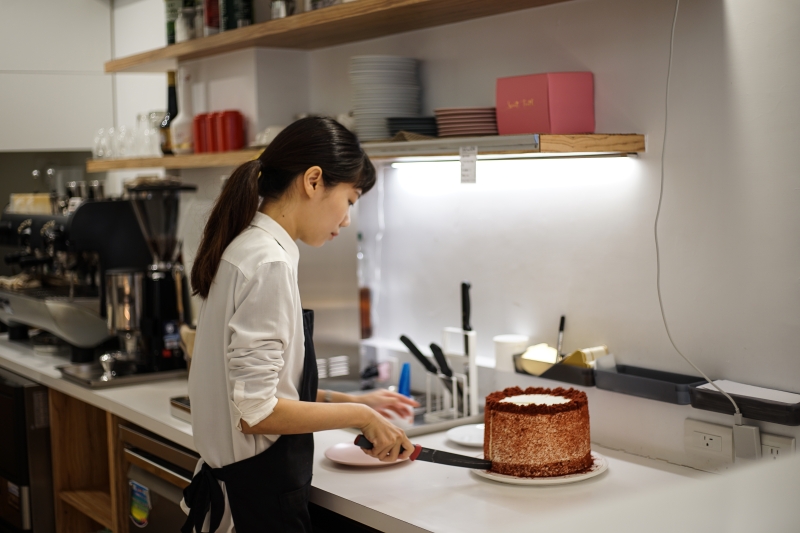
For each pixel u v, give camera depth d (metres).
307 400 1.61
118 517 2.44
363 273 2.70
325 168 1.54
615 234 1.94
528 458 1.64
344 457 1.78
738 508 0.51
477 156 1.96
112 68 3.31
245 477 1.55
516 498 1.56
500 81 1.96
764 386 1.66
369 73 2.28
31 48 3.88
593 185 1.98
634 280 1.90
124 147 3.31
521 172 2.16
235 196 1.52
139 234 2.98
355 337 2.64
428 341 2.51
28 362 3.01
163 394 2.49
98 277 3.09
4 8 3.82
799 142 1.57
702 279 1.76
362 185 1.63
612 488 1.61
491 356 2.30
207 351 1.55
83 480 2.85
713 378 1.75
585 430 1.69
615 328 1.95
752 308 1.67
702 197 1.74
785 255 1.61
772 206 1.62
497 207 2.24
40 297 3.03
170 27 2.99
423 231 2.49
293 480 1.56
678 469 1.76
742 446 1.63
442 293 2.45
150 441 2.23
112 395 2.48
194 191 2.87
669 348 1.84
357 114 2.31
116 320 2.74
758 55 1.62
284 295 1.46
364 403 1.95
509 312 2.24
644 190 1.86
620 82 1.89
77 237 2.86
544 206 2.11
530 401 1.73
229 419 1.55
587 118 1.94
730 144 1.68
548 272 2.11
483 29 2.21
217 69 2.91
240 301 1.46
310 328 1.65
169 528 2.16
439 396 2.21
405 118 2.12
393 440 1.61
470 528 1.40
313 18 2.25
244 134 2.79
